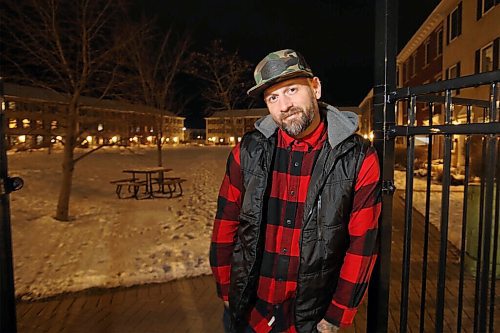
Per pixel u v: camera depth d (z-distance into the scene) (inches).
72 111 301.1
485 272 57.3
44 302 151.3
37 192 423.5
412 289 158.6
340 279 61.9
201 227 280.1
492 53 529.7
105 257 207.5
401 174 653.9
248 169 65.9
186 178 604.7
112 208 352.8
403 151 729.6
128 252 216.5
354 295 61.1
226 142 2790.4
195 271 185.8
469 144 72.0
